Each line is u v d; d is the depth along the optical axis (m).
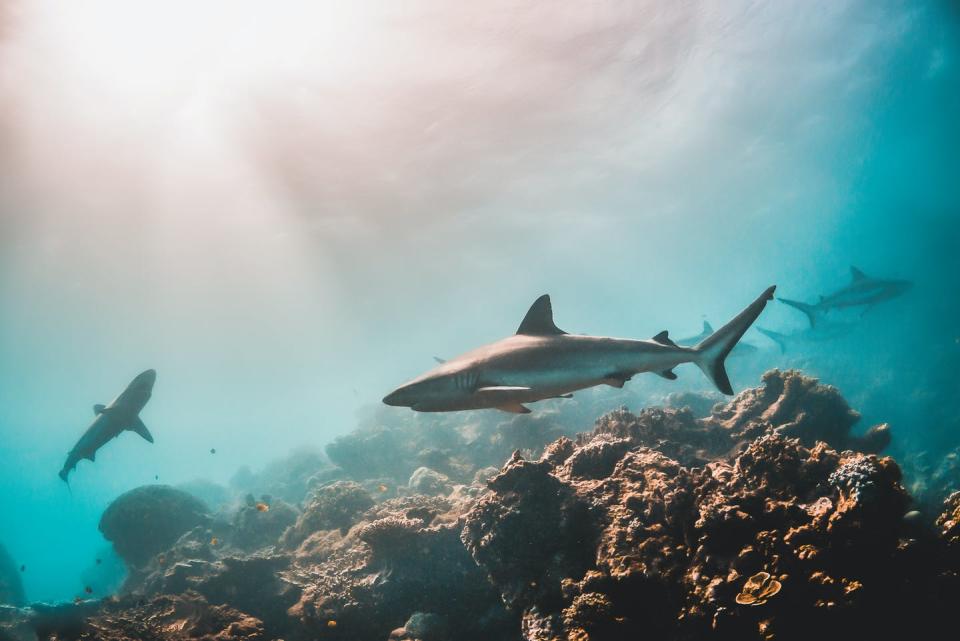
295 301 58.59
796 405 9.53
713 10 19.80
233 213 30.38
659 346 5.32
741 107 29.42
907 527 4.16
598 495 5.75
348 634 7.33
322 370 139.50
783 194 53.62
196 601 8.16
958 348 22.00
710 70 24.41
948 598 3.79
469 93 21.47
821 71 28.00
